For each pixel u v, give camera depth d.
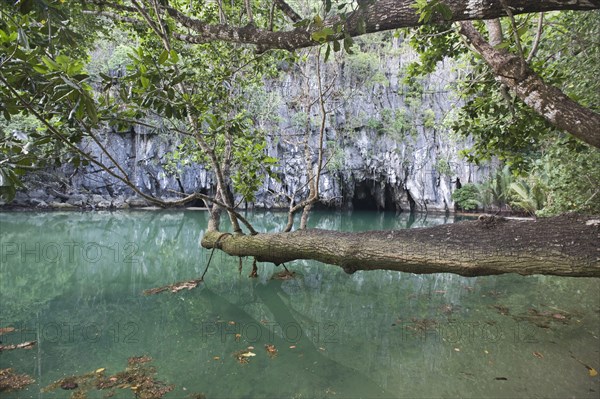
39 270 6.42
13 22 1.86
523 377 2.96
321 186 24.42
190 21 2.40
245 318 4.23
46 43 2.14
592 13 4.02
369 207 28.92
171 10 2.48
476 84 4.22
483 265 2.48
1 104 1.99
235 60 5.77
